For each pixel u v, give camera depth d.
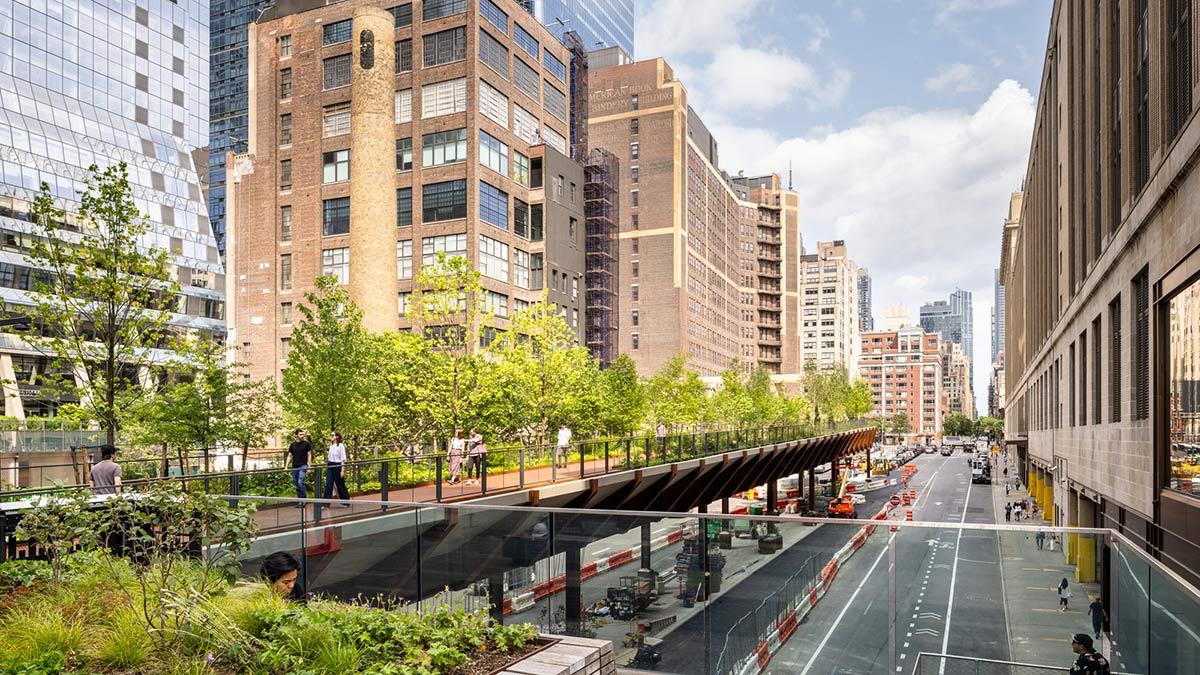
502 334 38.19
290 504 10.29
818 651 6.98
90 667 5.98
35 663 5.77
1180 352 16.34
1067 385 36.94
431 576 9.16
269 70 67.25
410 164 63.38
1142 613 5.74
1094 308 27.75
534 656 6.55
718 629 7.46
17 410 50.41
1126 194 21.17
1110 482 24.22
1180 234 15.70
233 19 131.75
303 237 64.94
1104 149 24.91
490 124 63.38
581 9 165.00
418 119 63.19
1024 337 76.00
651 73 120.88
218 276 81.56
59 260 22.36
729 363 147.62
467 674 6.04
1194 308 15.17
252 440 29.55
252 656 6.28
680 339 116.88
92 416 22.97
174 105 84.50
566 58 78.38
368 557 9.60
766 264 173.62
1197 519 14.48
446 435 32.84
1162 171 16.77
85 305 22.86
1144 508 19.23
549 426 42.47
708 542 7.59
